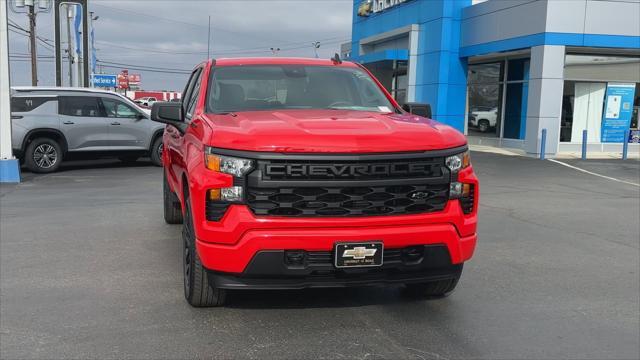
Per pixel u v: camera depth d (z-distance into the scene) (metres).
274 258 3.88
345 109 5.23
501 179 14.02
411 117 4.93
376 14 30.91
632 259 6.50
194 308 4.73
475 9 23.55
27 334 4.21
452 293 5.18
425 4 25.86
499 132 24.42
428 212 4.11
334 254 3.91
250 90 5.34
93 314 4.61
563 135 21.47
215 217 3.97
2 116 12.59
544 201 10.63
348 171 3.92
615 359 3.87
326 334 4.23
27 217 8.59
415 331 4.30
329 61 5.98
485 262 6.26
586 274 5.87
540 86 19.86
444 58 24.67
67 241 7.08
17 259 6.25
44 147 14.44
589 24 19.78
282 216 3.89
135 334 4.21
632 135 21.73
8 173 12.63
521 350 3.99
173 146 6.38
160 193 11.16
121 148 15.51
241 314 4.60
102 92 15.35
